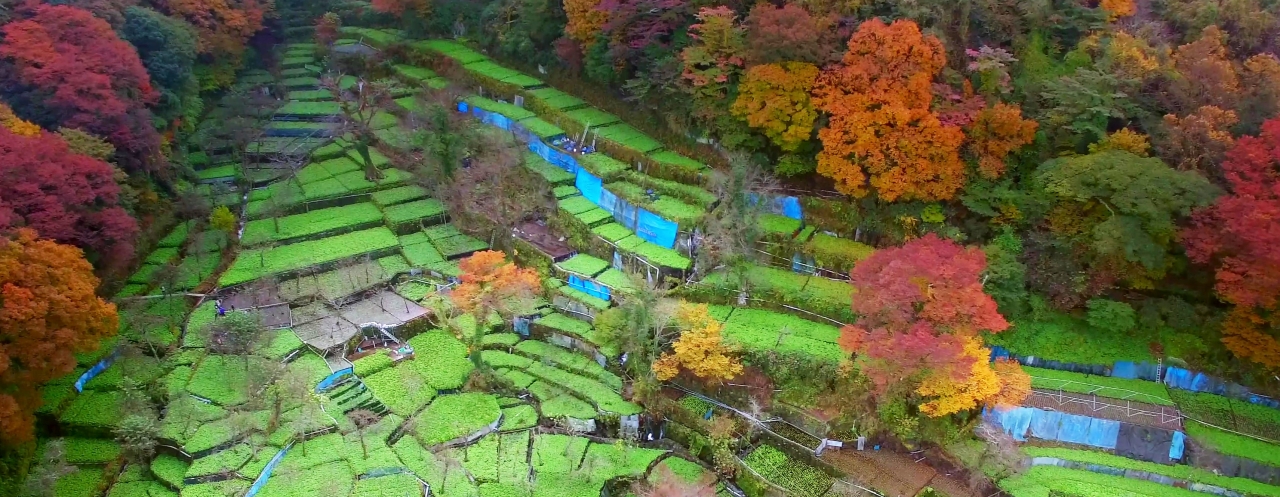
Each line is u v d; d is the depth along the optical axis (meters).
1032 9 48.97
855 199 47.94
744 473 38.88
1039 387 41.22
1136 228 39.91
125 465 37.38
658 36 57.19
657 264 47.16
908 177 44.19
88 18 52.28
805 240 47.91
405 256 52.25
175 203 55.19
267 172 61.66
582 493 36.44
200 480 35.47
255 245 52.00
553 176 57.06
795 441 39.78
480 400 42.03
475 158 58.91
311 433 38.72
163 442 37.53
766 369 41.97
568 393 42.59
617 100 61.59
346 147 65.06
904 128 44.00
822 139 45.78
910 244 38.78
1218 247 37.94
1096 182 40.56
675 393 42.69
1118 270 41.72
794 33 45.84
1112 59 46.25
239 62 74.69
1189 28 50.72
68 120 48.47
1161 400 40.72
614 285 47.50
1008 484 36.94
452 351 45.47
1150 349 42.47
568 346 46.06
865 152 44.84
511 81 67.31
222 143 63.34
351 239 53.47
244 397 40.28
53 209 38.81
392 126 67.75
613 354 44.16
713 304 46.56
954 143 43.31
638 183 53.72
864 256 46.38
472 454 38.69
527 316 47.28
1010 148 43.94
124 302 46.16
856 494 36.84
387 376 43.09
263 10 78.62
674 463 39.62
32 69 47.72
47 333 33.88
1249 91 44.75
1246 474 37.88
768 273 47.25
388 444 38.75
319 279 49.53
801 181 50.78
